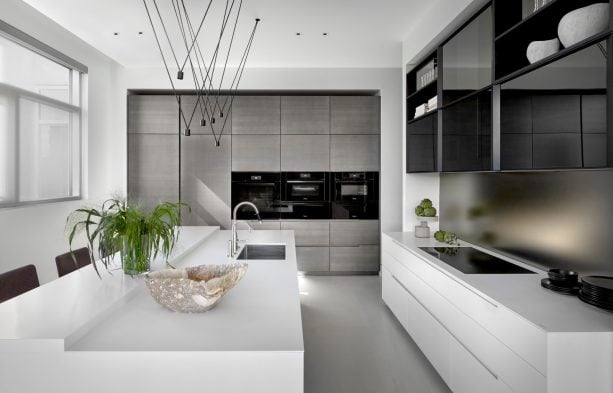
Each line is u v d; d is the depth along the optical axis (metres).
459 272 2.31
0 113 3.41
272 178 5.22
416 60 3.93
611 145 1.51
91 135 4.68
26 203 3.71
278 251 3.26
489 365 1.86
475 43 2.69
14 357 1.22
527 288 1.98
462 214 3.50
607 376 1.45
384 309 3.96
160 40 4.11
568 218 2.18
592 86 1.61
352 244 5.30
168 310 1.58
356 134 5.25
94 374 1.22
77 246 4.41
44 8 3.34
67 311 1.45
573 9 1.91
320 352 2.95
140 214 1.94
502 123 2.35
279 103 5.20
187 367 1.22
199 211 5.19
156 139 5.12
